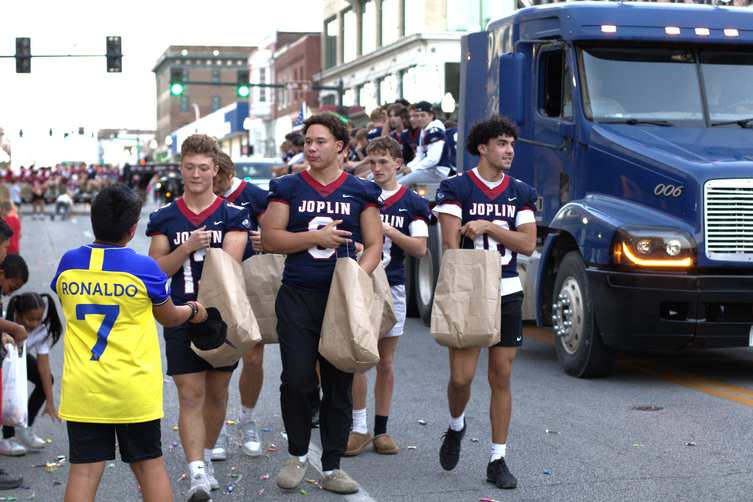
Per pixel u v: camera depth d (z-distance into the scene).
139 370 3.53
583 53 8.00
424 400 6.71
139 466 3.63
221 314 4.21
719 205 6.78
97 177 53.81
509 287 4.73
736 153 7.19
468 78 9.73
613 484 4.70
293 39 66.00
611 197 7.57
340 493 4.62
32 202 35.84
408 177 10.27
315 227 4.52
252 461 5.26
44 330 5.45
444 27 39.12
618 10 7.98
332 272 4.52
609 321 6.96
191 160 4.41
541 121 8.42
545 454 5.26
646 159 7.21
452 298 4.54
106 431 3.56
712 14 8.10
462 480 4.82
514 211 4.76
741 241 6.79
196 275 4.46
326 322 4.35
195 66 126.25
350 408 4.70
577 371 7.40
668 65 8.07
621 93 7.93
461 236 4.79
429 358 8.36
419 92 39.34
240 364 8.50
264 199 5.27
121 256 3.55
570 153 8.06
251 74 69.81
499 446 4.75
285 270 4.62
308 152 4.50
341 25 50.50
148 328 3.59
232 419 6.22
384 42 44.16
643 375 7.55
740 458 5.12
